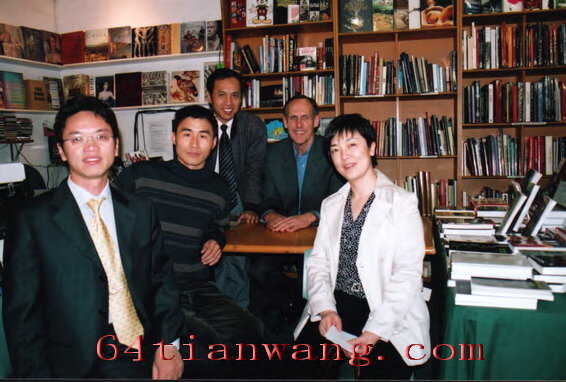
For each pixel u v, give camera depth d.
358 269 1.59
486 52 3.69
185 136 1.92
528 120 3.67
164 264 1.52
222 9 4.08
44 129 4.64
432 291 2.75
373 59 3.91
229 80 2.92
